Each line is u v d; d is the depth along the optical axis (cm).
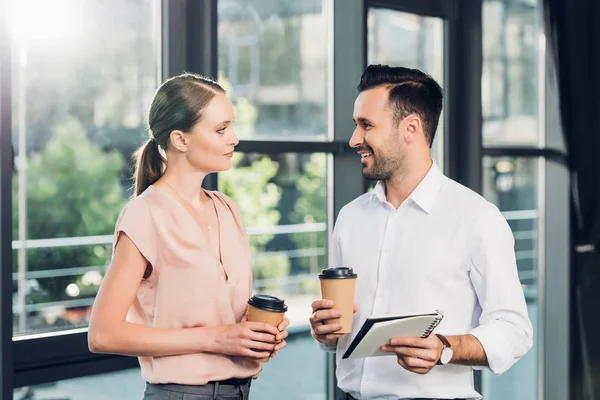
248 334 146
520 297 170
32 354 198
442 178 180
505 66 354
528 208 371
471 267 172
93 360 210
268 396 277
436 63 316
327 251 285
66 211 225
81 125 227
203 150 151
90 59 225
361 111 178
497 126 352
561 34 357
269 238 270
